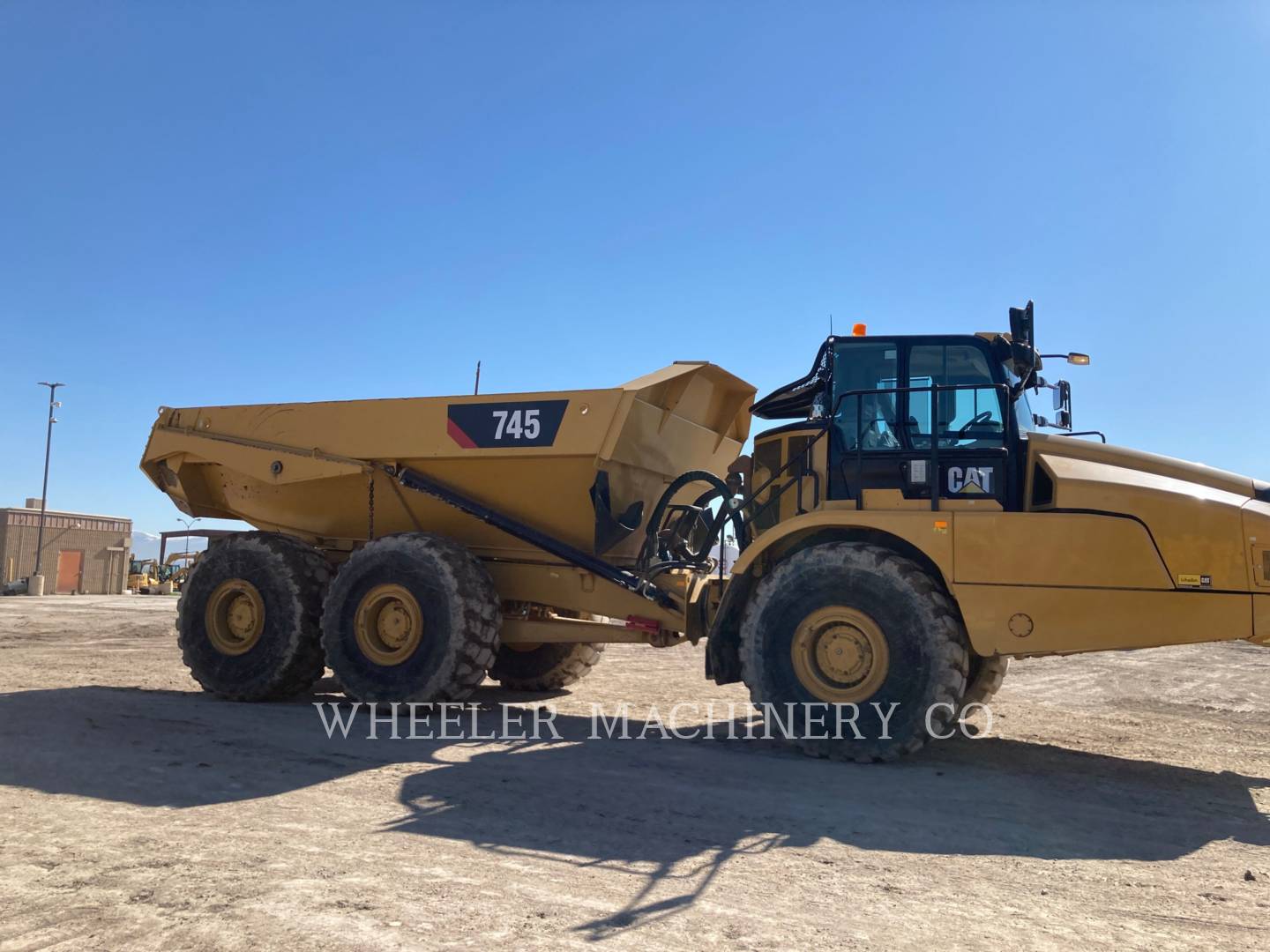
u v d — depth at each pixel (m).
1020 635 5.74
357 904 3.30
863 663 5.96
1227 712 8.86
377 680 7.59
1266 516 5.56
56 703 7.70
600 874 3.72
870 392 6.34
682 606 7.62
